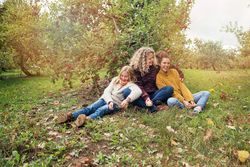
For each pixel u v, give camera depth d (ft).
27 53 55.16
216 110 20.15
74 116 18.57
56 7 26.32
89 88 30.66
